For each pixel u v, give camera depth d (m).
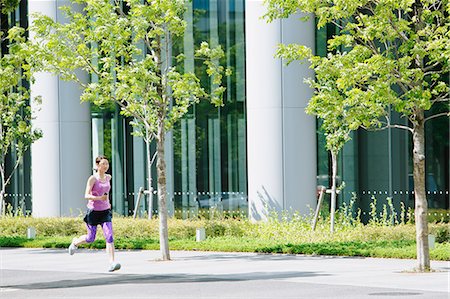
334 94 21.88
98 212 22.98
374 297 16.86
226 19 37.53
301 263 24.19
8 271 23.84
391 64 20.86
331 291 17.97
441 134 33.81
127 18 26.70
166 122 27.48
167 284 19.84
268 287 18.89
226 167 37.47
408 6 21.39
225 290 18.50
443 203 33.72
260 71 34.09
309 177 34.19
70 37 26.72
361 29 21.88
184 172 38.19
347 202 35.41
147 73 25.67
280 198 34.00
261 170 34.19
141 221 34.06
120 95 26.14
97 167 23.11
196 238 30.70
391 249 25.72
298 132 34.00
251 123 34.50
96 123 40.81
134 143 40.09
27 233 35.00
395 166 34.66
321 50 35.81
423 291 17.67
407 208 34.41
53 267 24.69
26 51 26.83
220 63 37.59
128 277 21.58
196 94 26.48
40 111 39.00
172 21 25.81
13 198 43.16
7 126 38.72
